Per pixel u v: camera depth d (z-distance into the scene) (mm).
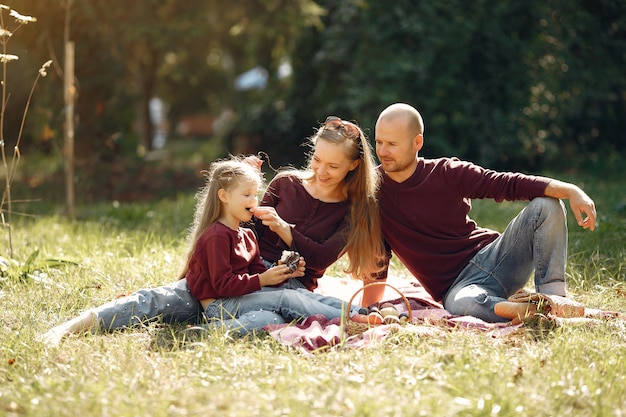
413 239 4844
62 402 3188
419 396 3170
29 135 14906
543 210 4574
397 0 13469
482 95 13750
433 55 13320
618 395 3305
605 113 14727
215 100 32719
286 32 15438
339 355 3738
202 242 4441
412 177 4758
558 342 3900
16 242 7117
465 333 4055
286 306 4449
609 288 5387
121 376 3527
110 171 14195
